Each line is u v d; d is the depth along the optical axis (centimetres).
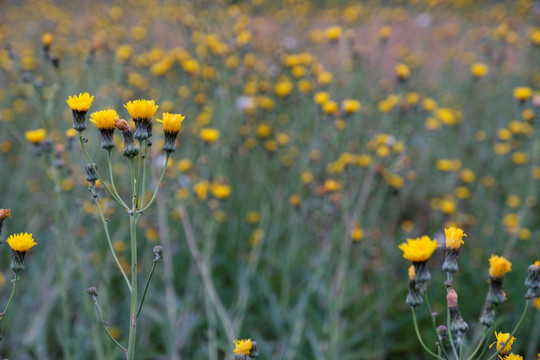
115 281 481
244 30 679
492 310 180
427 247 180
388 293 471
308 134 659
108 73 627
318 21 1101
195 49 641
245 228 573
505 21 968
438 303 450
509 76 836
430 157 668
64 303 333
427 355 411
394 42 1047
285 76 620
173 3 1045
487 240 551
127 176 504
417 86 812
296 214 497
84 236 453
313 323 423
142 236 529
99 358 338
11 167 655
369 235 443
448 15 1187
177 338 386
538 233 536
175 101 583
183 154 528
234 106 591
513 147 612
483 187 636
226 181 524
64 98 572
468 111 803
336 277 420
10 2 1321
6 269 511
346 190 448
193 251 398
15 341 400
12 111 694
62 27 985
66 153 465
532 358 382
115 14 880
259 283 485
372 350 414
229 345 373
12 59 429
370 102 689
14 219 569
